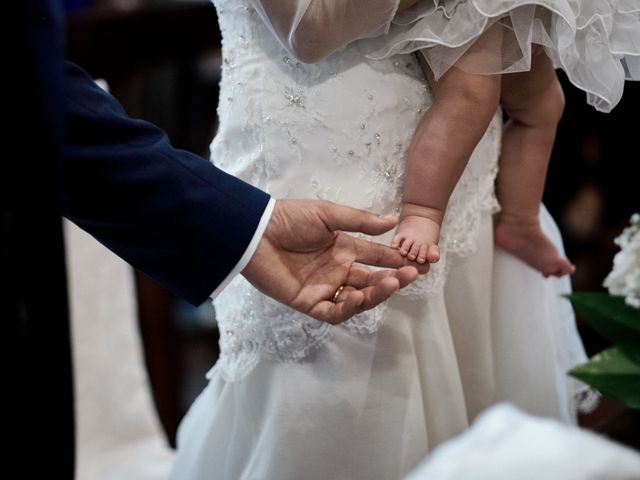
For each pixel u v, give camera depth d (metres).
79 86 1.03
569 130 2.63
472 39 1.02
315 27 0.99
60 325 1.03
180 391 2.85
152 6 2.58
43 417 1.01
